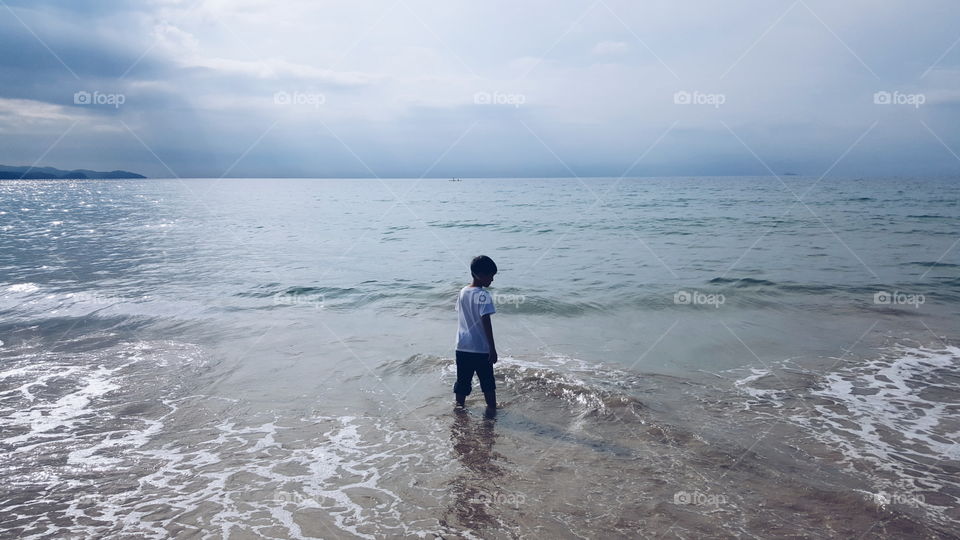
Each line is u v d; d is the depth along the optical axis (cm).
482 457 438
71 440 469
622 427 490
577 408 536
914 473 405
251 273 1341
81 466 424
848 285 1116
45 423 505
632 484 391
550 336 806
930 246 1653
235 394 579
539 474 408
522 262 1478
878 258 1447
